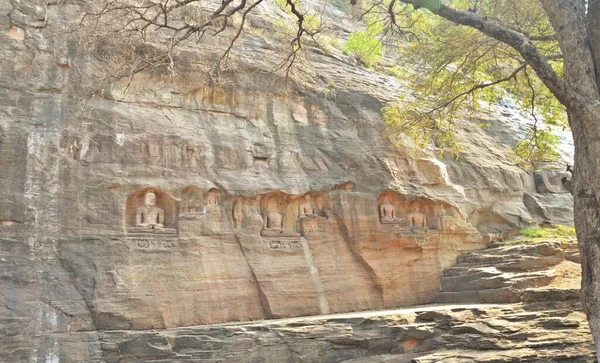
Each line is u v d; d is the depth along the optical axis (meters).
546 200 22.22
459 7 17.67
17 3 15.38
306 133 18.72
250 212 16.92
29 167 14.14
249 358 13.55
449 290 18.39
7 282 13.15
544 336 13.24
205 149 16.61
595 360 12.29
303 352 13.95
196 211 16.08
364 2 21.75
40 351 12.91
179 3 12.65
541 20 16.98
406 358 13.64
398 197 18.97
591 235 10.53
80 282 13.88
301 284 16.83
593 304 10.42
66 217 14.24
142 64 16.31
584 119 10.71
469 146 21.75
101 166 15.01
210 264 15.73
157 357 13.21
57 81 15.20
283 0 21.80
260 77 18.47
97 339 13.40
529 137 23.38
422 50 18.11
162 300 14.64
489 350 13.21
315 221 17.73
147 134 15.85
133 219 15.38
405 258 18.56
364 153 18.92
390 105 20.17
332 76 20.62
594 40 11.38
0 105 14.29
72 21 16.05
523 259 17.03
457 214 19.72
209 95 17.47
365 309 17.53
